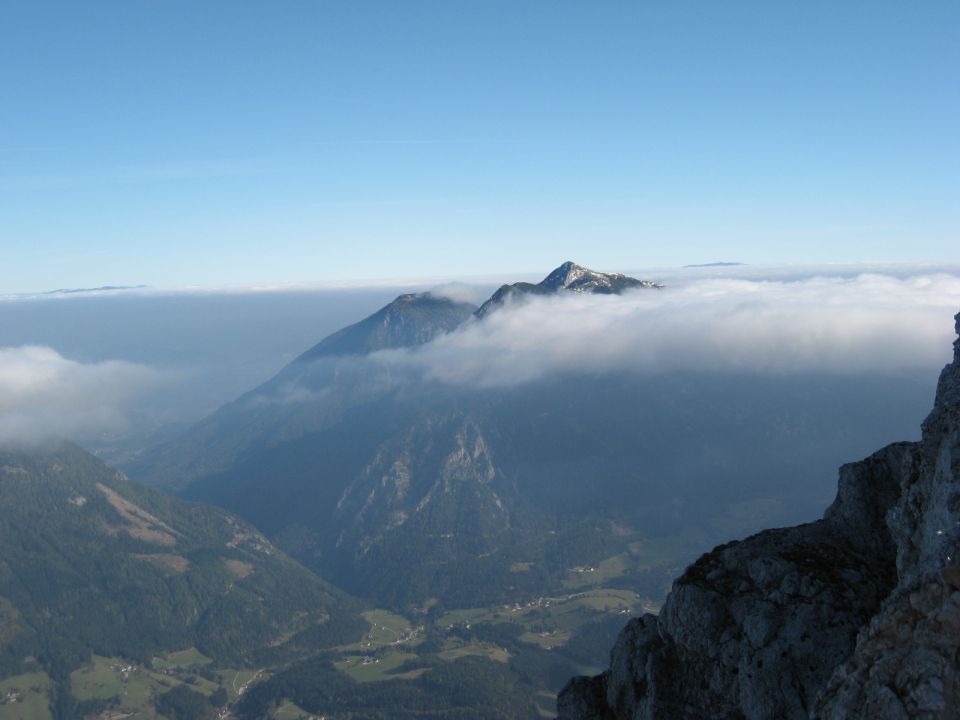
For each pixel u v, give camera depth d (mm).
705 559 46625
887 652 27594
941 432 40469
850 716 26656
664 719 41031
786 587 41250
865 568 42469
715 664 41156
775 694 37906
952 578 27547
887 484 46656
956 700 24781
